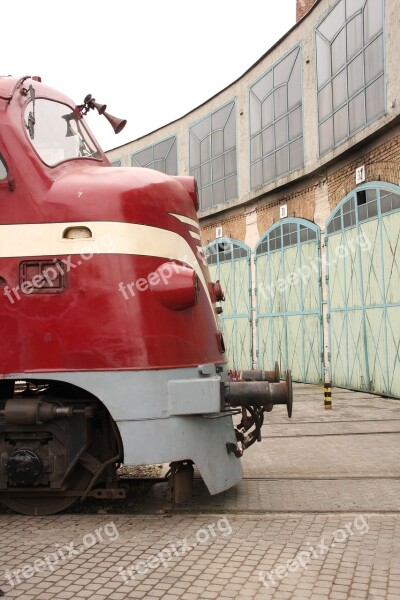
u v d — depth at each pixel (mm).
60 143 6418
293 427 10766
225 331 23047
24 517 5781
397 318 13781
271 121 20031
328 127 16859
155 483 6957
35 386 6230
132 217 5676
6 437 5719
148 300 5598
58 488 5637
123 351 5469
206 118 23891
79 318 5504
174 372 5621
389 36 13641
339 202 16328
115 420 5434
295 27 18578
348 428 10555
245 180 21547
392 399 14133
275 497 6332
